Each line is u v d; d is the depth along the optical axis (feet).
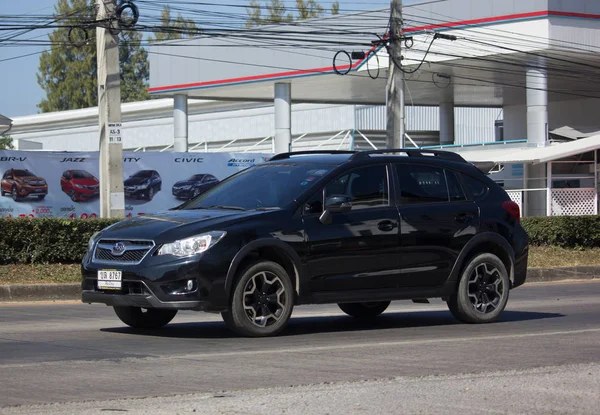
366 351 33.96
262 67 165.07
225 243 35.88
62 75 362.94
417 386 26.91
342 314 48.83
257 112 234.58
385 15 149.59
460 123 250.37
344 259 38.75
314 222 38.19
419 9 151.64
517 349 34.73
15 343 36.29
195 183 110.32
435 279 41.52
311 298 38.17
